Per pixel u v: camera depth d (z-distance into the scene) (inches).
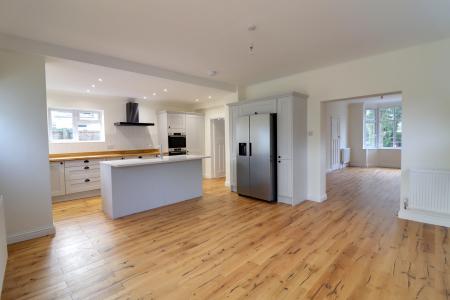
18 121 113.2
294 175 170.4
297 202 173.9
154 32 108.7
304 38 118.2
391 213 148.6
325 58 148.6
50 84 179.8
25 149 115.4
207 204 177.2
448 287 75.8
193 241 113.7
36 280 83.2
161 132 267.1
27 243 112.5
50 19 95.5
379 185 233.9
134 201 157.4
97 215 154.6
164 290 77.4
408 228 123.6
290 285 78.6
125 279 83.5
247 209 162.9
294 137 168.7
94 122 235.5
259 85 208.8
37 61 117.3
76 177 197.9
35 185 118.6
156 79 165.8
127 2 84.5
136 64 148.9
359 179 267.0
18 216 114.4
